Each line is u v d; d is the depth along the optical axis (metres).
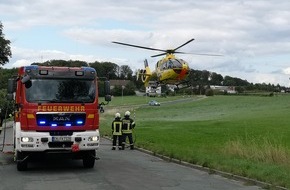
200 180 12.80
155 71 49.84
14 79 15.28
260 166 14.37
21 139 13.64
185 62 45.56
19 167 14.45
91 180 12.50
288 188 11.02
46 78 14.02
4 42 87.50
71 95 14.11
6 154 17.86
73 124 14.01
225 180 12.88
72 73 14.27
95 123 14.30
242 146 18.39
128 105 113.44
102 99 15.01
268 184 11.53
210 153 18.78
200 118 66.25
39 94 13.88
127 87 162.88
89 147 14.07
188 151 19.52
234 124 46.78
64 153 14.12
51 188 11.12
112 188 11.13
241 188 11.48
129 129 23.84
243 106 104.88
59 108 13.92
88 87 14.35
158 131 38.00
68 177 13.12
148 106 109.50
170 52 46.66
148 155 20.59
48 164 16.52
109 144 27.75
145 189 11.07
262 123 48.12
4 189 10.99
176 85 48.94
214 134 34.69
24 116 13.75
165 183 12.10
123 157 19.55
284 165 14.82
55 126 13.85
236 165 14.77
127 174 13.85
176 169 15.34
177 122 53.03
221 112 84.62
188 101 131.50
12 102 16.89
